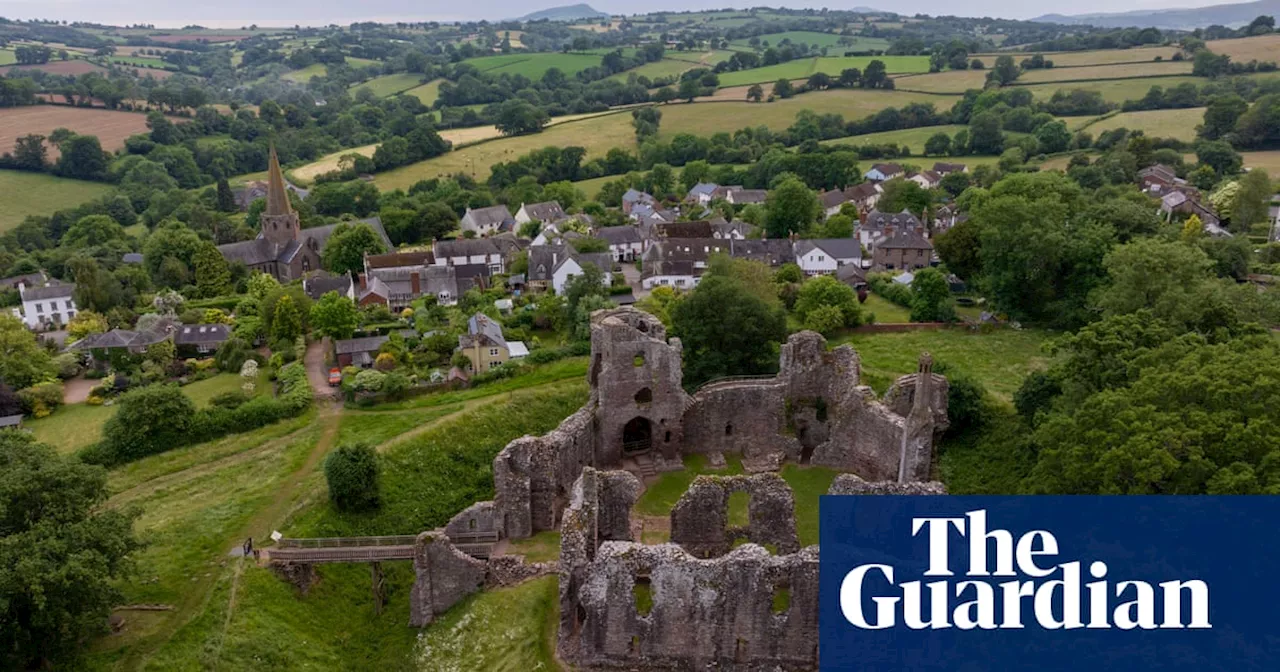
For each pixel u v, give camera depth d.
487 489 70.50
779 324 88.19
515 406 80.62
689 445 75.50
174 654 46.75
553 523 62.34
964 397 72.50
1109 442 47.12
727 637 46.25
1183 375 49.12
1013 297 99.62
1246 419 46.06
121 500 64.31
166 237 150.75
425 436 72.81
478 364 91.62
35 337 108.25
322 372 92.62
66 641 44.97
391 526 63.12
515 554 58.16
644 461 74.12
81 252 159.88
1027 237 96.06
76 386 96.56
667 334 91.88
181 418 72.94
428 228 185.88
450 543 54.16
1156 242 78.19
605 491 56.31
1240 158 173.88
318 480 66.31
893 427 66.00
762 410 75.50
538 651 48.91
